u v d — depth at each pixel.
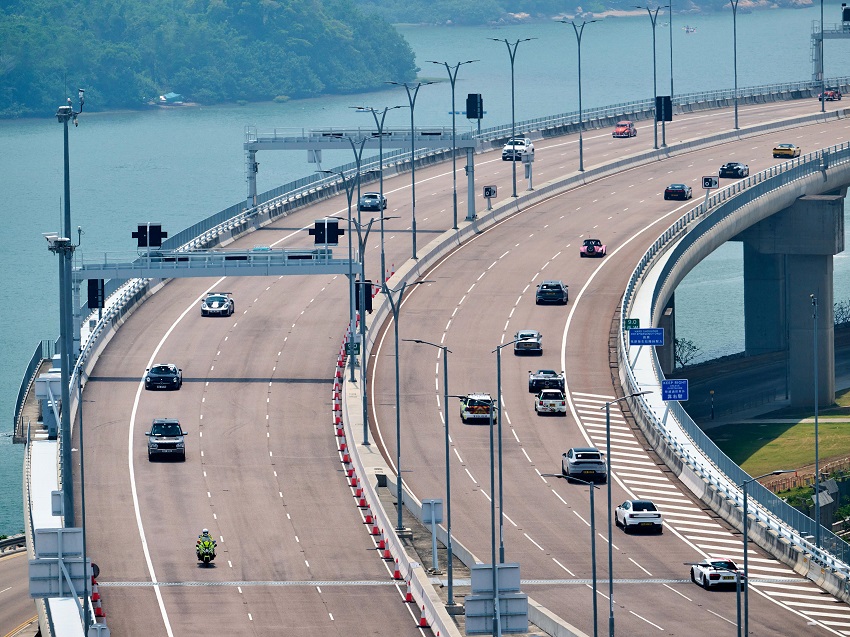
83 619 170.88
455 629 191.62
